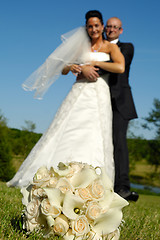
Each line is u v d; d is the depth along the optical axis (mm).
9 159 14539
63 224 1800
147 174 30641
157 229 2883
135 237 2436
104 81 4926
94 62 4848
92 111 4730
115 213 1878
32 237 1854
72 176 1930
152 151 29062
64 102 4875
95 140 4582
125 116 5016
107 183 1941
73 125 4688
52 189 1816
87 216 1824
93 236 1820
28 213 1909
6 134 16188
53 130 4711
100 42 5027
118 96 4973
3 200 3520
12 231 2020
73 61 5012
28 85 5168
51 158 4617
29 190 2107
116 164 5027
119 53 4926
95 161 4488
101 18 4973
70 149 4555
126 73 5250
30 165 4812
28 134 15133
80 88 4848
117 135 5027
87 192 1848
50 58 5051
